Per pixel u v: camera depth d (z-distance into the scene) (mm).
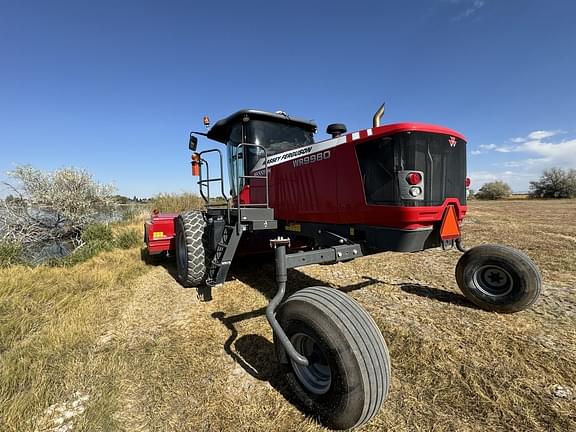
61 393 1746
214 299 3232
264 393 1750
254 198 3816
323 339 1418
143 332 2506
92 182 9180
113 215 10453
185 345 2281
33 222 7738
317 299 1545
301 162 2908
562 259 4445
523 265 2529
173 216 5074
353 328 1391
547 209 15617
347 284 3604
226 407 1639
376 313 2736
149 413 1608
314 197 2756
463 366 1903
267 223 3029
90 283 3754
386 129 2072
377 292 3305
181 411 1618
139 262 4961
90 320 2697
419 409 1577
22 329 2496
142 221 10531
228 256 2990
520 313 2656
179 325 2627
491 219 10281
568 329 2340
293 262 1913
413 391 1713
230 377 1898
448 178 2178
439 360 1978
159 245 4641
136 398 1724
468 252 2871
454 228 2186
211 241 3273
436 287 3441
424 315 2674
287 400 1691
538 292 2514
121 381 1858
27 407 1612
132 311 2945
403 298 3107
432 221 2086
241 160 3988
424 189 2027
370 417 1399
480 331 2344
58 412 1606
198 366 2014
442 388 1723
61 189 8508
